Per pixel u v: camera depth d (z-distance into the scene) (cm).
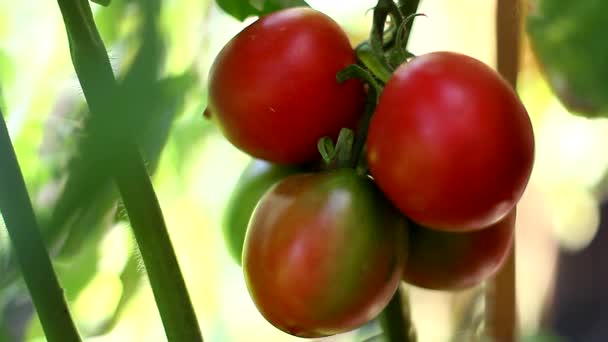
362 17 79
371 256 62
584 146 95
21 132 70
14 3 73
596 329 97
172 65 68
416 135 61
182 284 64
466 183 61
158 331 81
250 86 64
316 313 62
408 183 61
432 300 83
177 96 63
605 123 92
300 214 63
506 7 71
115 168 61
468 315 79
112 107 53
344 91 64
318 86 64
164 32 57
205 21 70
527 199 96
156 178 75
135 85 53
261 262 63
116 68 60
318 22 64
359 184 63
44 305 63
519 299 93
